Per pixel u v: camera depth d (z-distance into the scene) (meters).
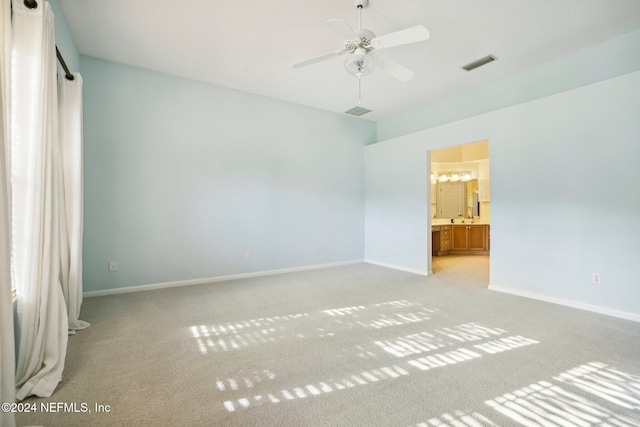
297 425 1.54
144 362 2.16
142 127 3.97
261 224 4.92
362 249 6.16
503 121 3.92
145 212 4.02
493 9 2.77
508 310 3.25
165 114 4.12
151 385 1.88
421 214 5.03
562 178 3.40
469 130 4.31
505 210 3.94
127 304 3.45
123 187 3.87
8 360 1.34
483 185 7.76
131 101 3.90
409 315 3.13
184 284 4.29
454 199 8.03
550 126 3.49
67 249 2.69
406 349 2.38
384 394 1.80
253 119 4.82
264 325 2.87
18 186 1.82
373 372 2.04
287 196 5.19
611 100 3.03
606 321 2.89
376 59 2.55
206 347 2.41
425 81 4.35
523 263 3.77
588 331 2.67
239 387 1.87
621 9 2.79
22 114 1.82
